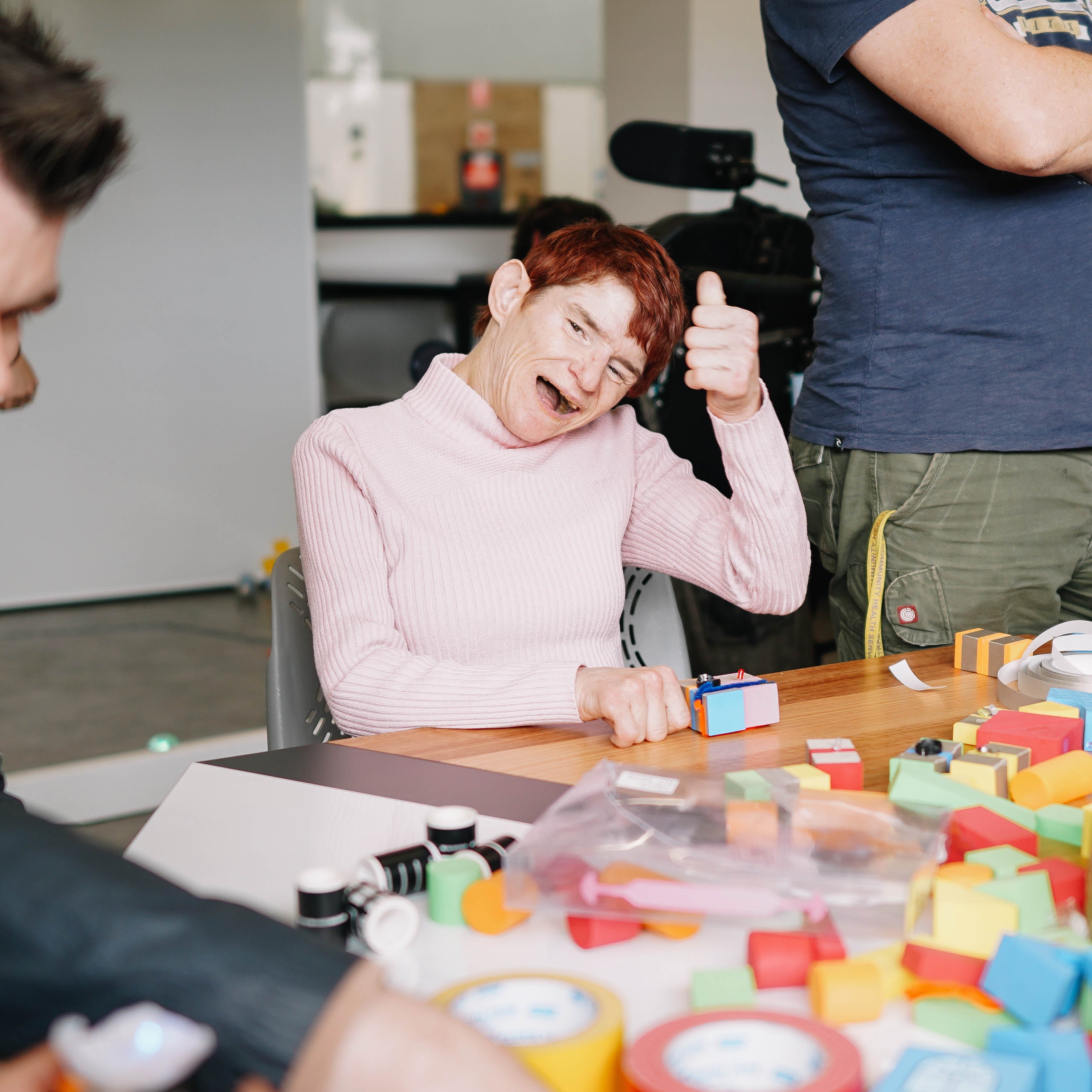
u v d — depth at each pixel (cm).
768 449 116
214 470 443
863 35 124
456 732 99
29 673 360
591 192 693
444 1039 40
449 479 120
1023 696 100
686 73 365
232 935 42
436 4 640
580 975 57
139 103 407
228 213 425
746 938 60
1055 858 67
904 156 132
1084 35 132
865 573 146
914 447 136
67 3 393
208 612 427
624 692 95
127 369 424
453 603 116
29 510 423
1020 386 132
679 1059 46
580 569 120
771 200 381
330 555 115
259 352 439
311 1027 39
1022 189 129
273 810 79
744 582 123
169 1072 37
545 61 667
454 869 64
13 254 50
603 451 130
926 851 63
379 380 586
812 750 82
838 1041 46
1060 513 136
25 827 46
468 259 657
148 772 241
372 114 648
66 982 41
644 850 63
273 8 418
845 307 141
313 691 127
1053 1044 47
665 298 118
